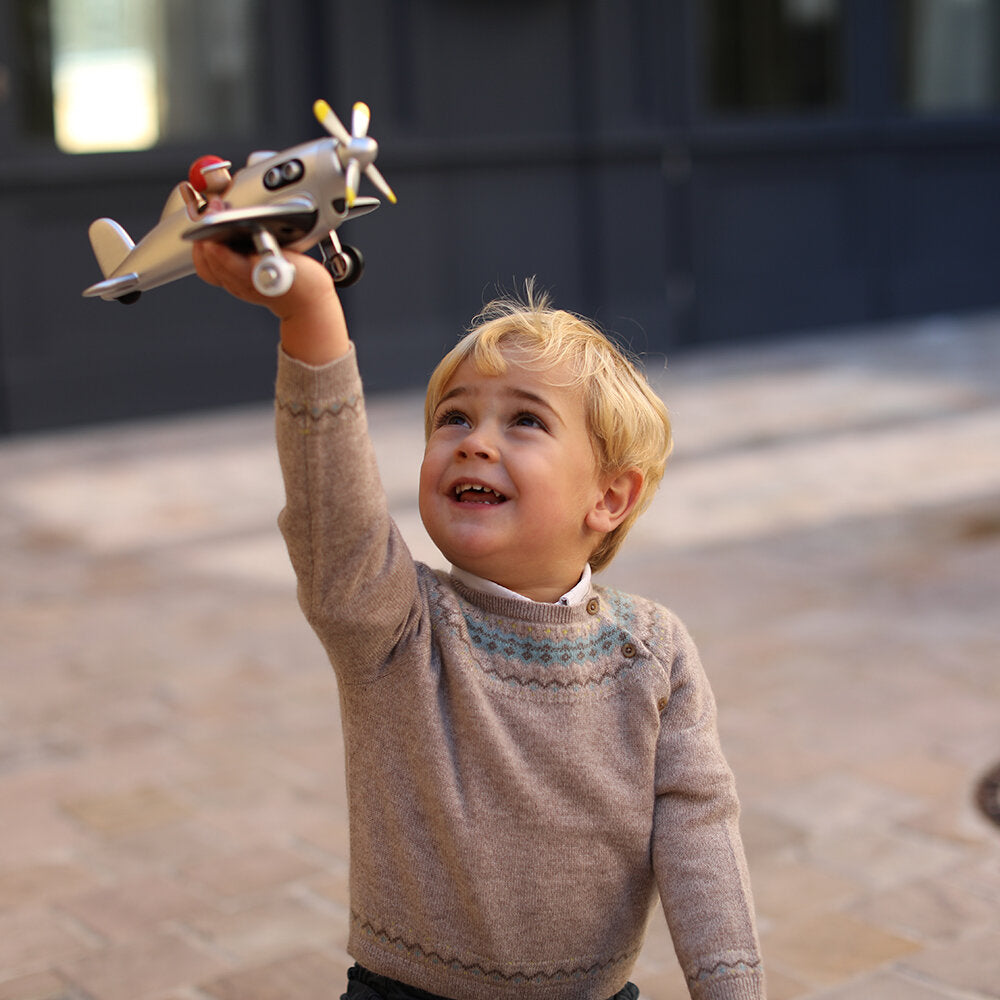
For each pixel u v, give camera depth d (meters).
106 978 2.64
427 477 1.48
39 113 8.05
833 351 10.75
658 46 10.12
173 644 4.69
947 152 11.88
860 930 2.78
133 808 3.42
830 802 3.37
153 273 1.25
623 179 10.11
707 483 6.91
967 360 10.23
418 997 1.47
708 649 4.54
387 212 9.11
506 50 9.46
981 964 2.64
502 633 1.46
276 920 2.87
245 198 1.20
